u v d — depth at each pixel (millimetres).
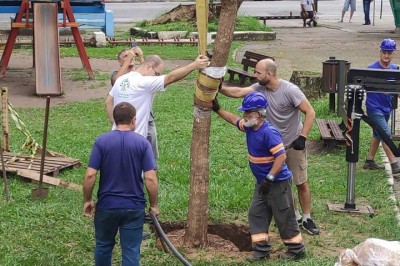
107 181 6539
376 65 10742
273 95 8141
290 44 28484
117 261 7602
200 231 8078
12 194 9555
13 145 12242
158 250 7875
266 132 7391
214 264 7500
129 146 6512
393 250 6156
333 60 14977
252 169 7598
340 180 10609
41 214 8828
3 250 7707
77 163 11109
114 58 24609
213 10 30094
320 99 16312
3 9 21453
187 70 7781
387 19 38938
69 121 14758
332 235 8500
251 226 7699
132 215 6535
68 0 20156
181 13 32562
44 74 18156
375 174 10953
